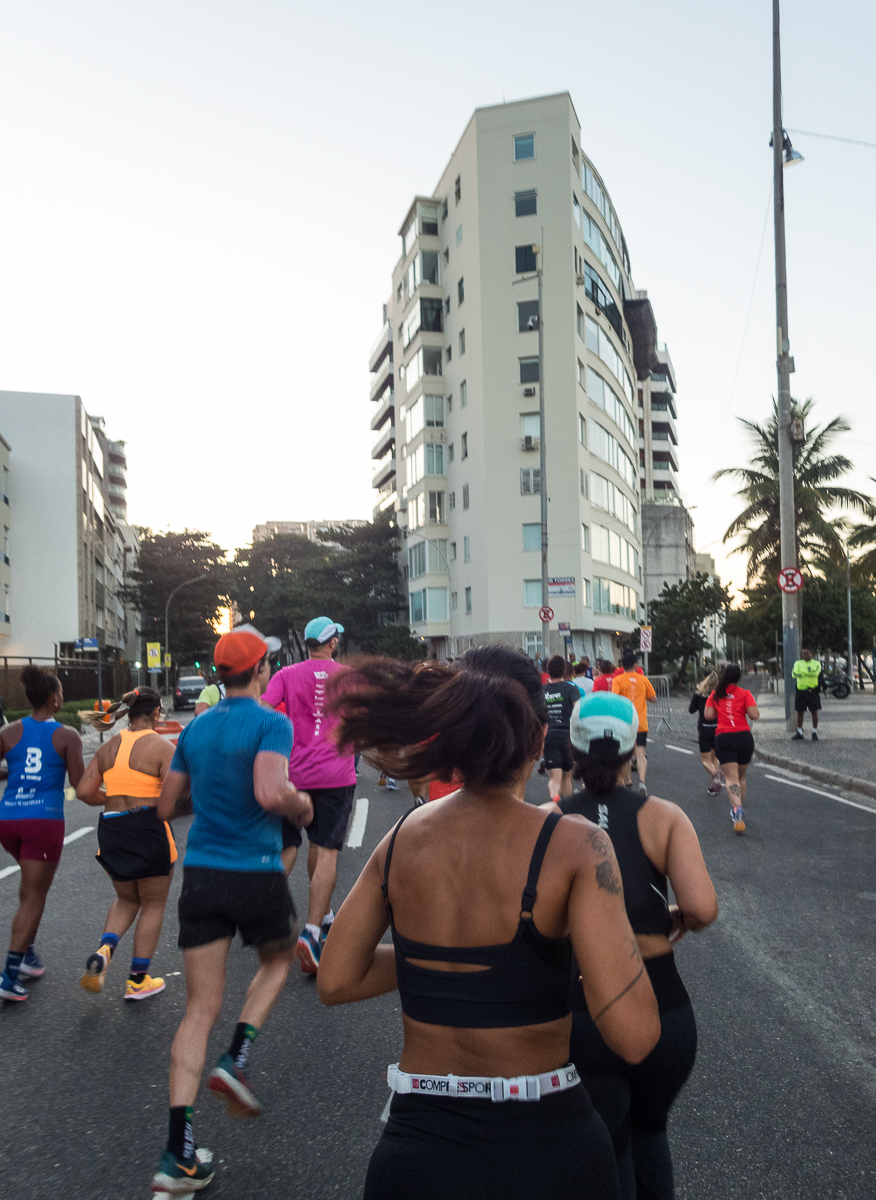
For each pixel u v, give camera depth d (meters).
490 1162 1.50
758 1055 4.20
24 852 5.11
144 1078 4.02
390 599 60.44
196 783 3.66
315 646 5.57
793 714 20.88
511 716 1.71
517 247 48.34
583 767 2.76
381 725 1.70
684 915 2.62
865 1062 4.11
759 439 36.00
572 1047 2.39
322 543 74.50
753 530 36.44
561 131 48.16
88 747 21.42
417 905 1.64
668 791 13.05
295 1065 4.16
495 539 47.62
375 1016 4.78
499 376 48.22
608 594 52.41
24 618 45.00
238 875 3.52
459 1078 1.54
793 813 11.04
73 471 46.25
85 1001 5.03
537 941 1.58
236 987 5.30
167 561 66.38
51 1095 3.86
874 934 6.07
